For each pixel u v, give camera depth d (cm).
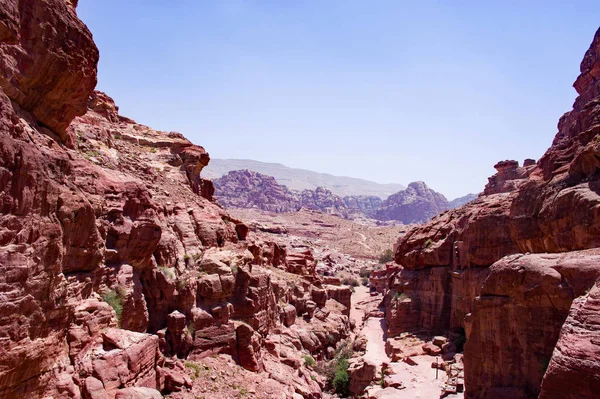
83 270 1762
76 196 1603
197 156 4428
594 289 1155
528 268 1630
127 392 1469
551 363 1095
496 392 1623
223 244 3425
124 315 2017
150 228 2289
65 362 1469
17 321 1168
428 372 3073
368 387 2972
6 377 1148
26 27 1458
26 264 1194
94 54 1775
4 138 1120
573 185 2289
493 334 1714
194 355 2386
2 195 1111
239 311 2869
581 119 3466
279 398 2295
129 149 3919
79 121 3378
